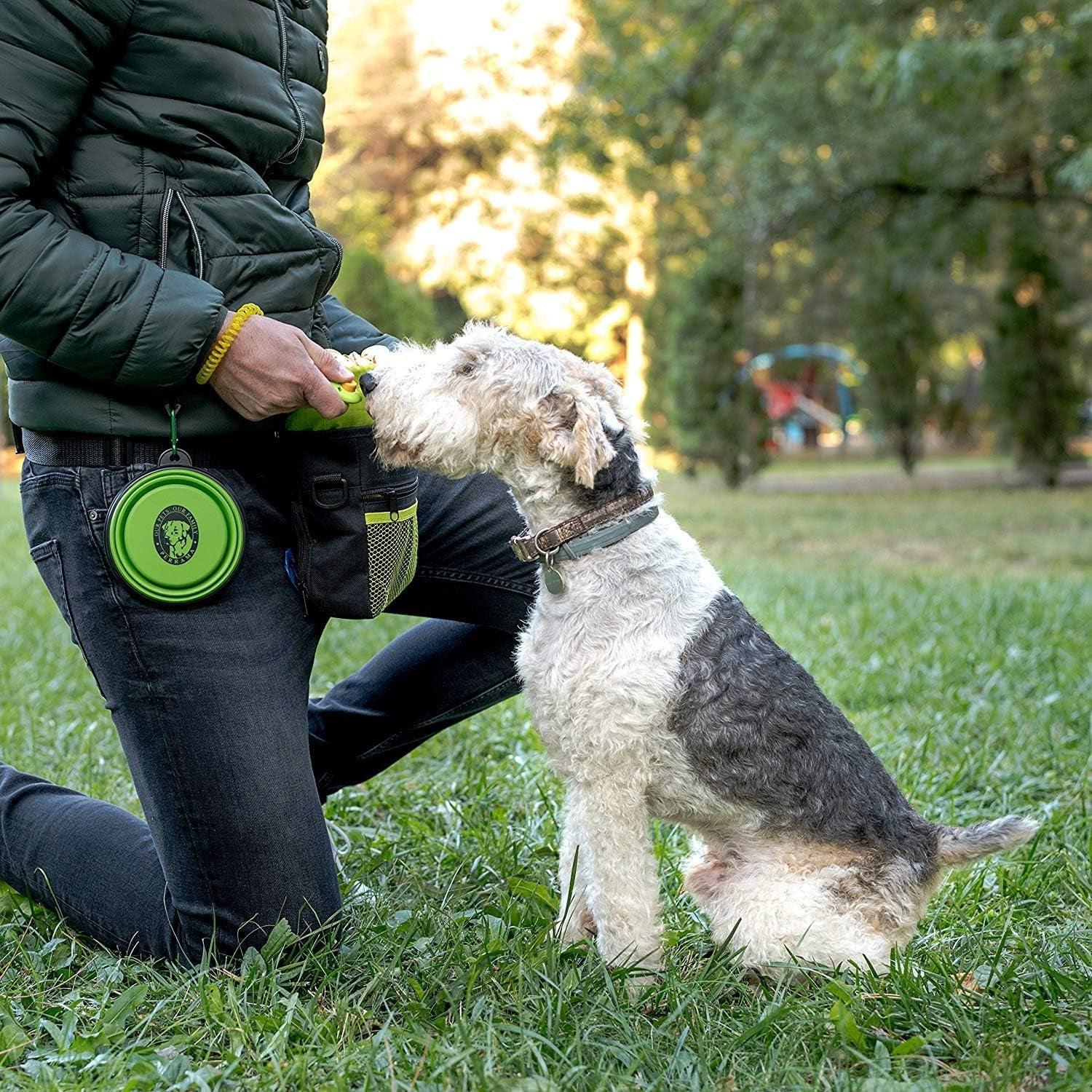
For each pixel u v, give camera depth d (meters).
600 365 2.95
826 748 2.78
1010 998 2.44
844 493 18.27
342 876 3.20
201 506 2.43
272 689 2.54
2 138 2.18
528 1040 2.24
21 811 2.84
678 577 2.78
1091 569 9.45
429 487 2.95
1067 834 3.47
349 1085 2.15
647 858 2.69
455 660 3.13
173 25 2.29
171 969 2.55
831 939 2.63
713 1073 2.24
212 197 2.41
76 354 2.26
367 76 30.53
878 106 11.45
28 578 8.00
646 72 12.72
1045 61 11.88
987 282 26.02
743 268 17.44
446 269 27.77
